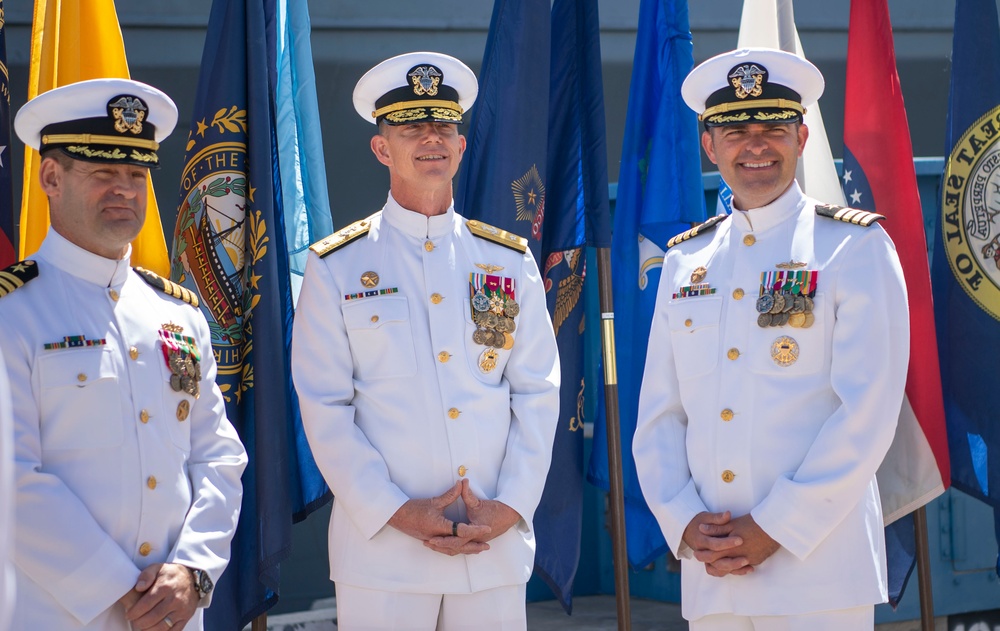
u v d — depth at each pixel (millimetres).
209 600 2740
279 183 3693
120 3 6383
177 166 6406
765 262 3107
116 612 2615
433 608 3025
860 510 2990
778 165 3133
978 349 3963
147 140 2840
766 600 2916
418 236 3232
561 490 3904
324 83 6672
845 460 2867
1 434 1424
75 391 2639
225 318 3496
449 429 3068
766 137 3123
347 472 3004
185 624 2656
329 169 6625
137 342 2777
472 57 6961
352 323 3131
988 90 4062
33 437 2578
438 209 3277
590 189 4012
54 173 2773
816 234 3098
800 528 2855
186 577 2656
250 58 3541
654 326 3307
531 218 3840
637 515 4129
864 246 3012
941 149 7812
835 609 2898
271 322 3447
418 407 3080
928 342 3842
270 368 3424
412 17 6852
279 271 3676
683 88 3309
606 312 3990
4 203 3535
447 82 3275
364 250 3240
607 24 7203
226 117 3555
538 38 3881
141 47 6402
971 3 4094
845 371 2928
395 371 3096
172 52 6453
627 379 4152
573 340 3996
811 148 4188
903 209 3955
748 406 3018
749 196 3143
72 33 3568
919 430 3799
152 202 3682
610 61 7215
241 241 3531
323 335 3139
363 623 3002
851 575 2922
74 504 2559
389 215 3287
